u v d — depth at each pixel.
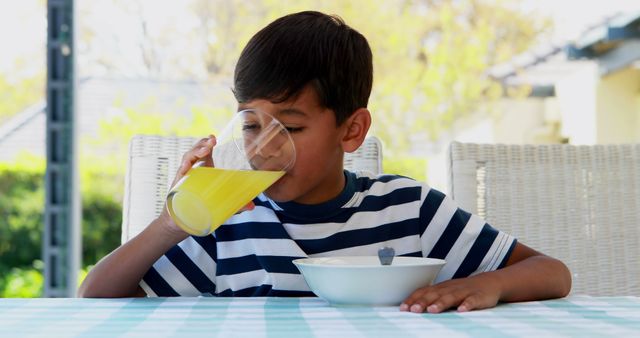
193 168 1.09
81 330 0.83
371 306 1.01
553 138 6.03
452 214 1.43
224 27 5.42
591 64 5.96
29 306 1.01
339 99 1.28
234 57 5.43
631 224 1.73
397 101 5.63
